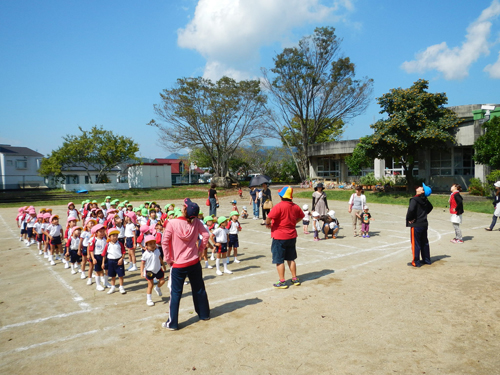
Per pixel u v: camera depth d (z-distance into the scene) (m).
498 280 6.30
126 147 40.06
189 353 4.12
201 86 36.00
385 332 4.46
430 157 26.08
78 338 4.72
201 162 53.59
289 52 35.97
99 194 35.38
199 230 5.11
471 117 23.06
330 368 3.67
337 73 36.22
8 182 47.41
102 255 6.86
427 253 7.69
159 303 6.14
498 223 13.32
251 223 15.95
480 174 21.61
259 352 4.08
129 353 4.20
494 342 4.10
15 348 4.48
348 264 8.11
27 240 12.71
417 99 21.36
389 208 19.30
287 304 5.62
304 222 12.77
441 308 5.17
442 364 3.67
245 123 38.50
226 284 6.95
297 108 38.47
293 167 47.44
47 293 6.91
